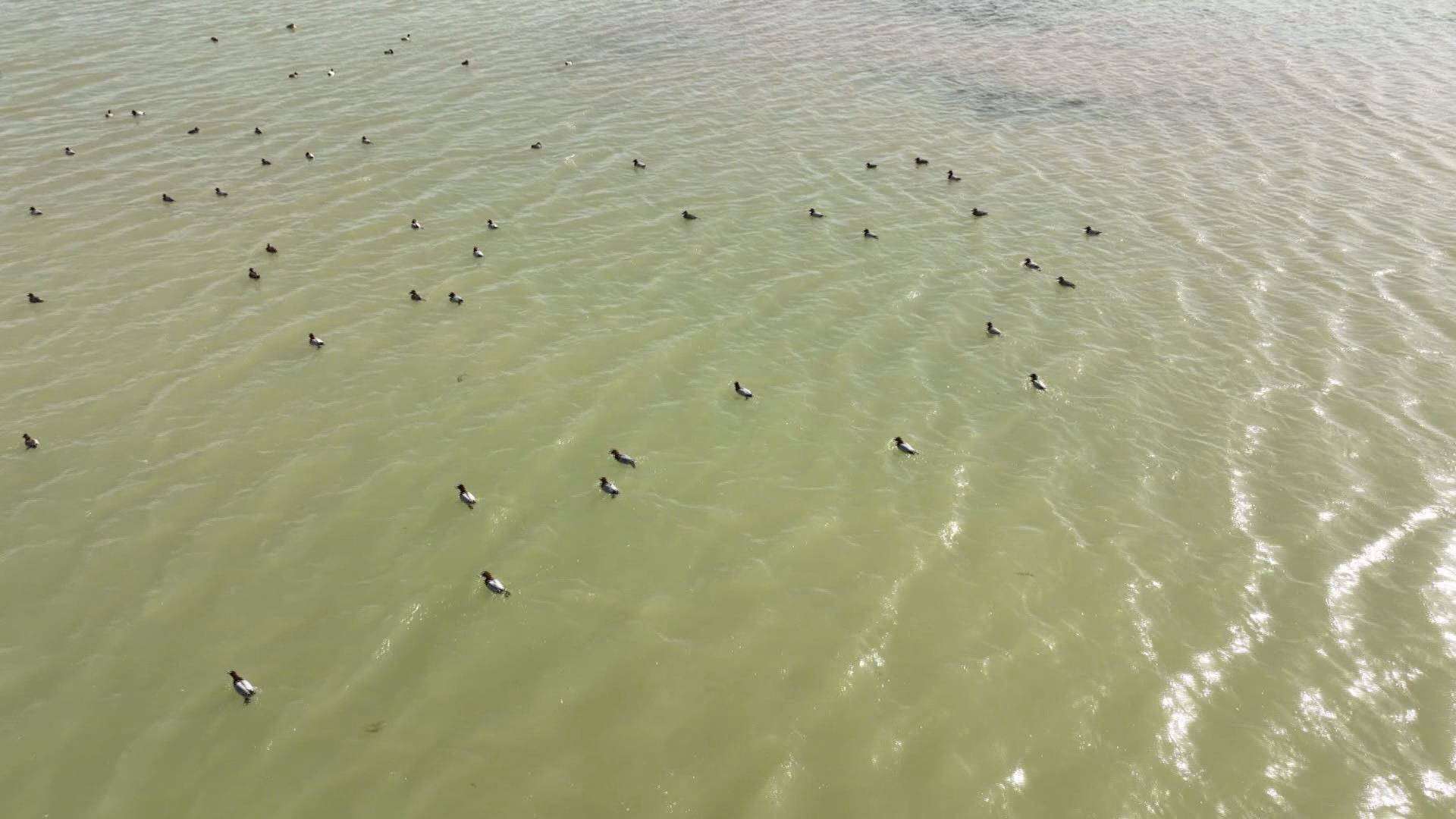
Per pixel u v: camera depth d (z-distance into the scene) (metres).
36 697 19.30
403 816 17.42
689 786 18.17
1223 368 30.91
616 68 56.16
